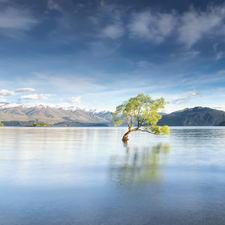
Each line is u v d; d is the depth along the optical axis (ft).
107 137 273.33
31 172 62.69
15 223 30.12
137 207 35.81
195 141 198.08
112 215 32.68
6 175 58.75
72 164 76.02
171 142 185.26
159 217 32.07
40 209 34.94
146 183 50.60
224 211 34.42
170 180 53.47
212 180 53.57
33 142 177.37
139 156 97.19
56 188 46.39
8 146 141.18
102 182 51.44
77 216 32.35
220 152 113.19
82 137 269.23
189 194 42.60
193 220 31.17
